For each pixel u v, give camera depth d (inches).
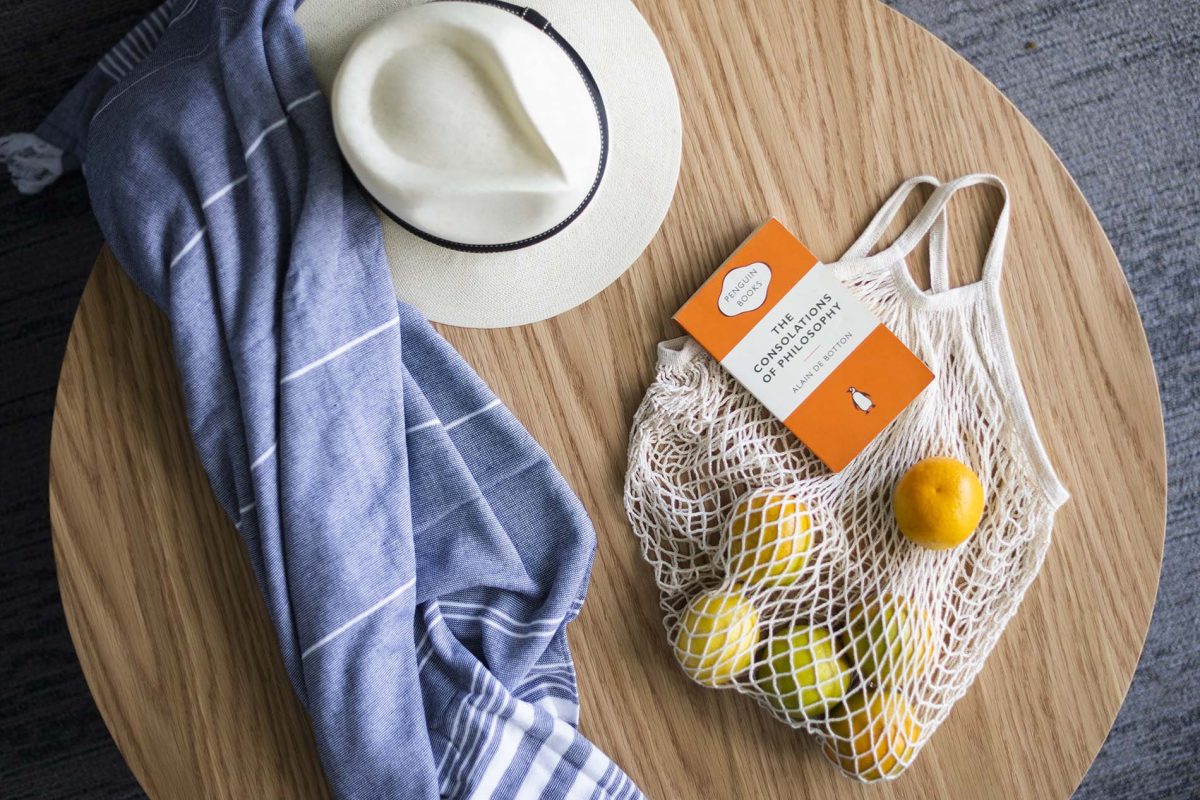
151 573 30.1
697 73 30.4
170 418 30.3
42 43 44.1
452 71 24.4
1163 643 45.4
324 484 28.0
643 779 30.5
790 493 29.0
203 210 28.2
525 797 29.2
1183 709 45.5
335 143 28.6
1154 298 45.7
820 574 30.0
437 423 29.3
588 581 30.5
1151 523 30.0
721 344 29.5
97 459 30.1
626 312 30.7
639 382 30.8
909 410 29.8
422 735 28.4
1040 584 30.4
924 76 30.2
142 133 28.5
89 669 29.8
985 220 30.4
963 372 30.2
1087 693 30.0
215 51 29.1
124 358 30.3
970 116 30.3
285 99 28.6
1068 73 45.4
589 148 25.8
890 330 29.5
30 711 44.9
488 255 29.6
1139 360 30.1
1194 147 45.3
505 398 30.9
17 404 44.8
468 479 29.3
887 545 29.7
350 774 28.0
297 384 27.8
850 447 29.3
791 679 28.3
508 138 24.6
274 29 28.8
